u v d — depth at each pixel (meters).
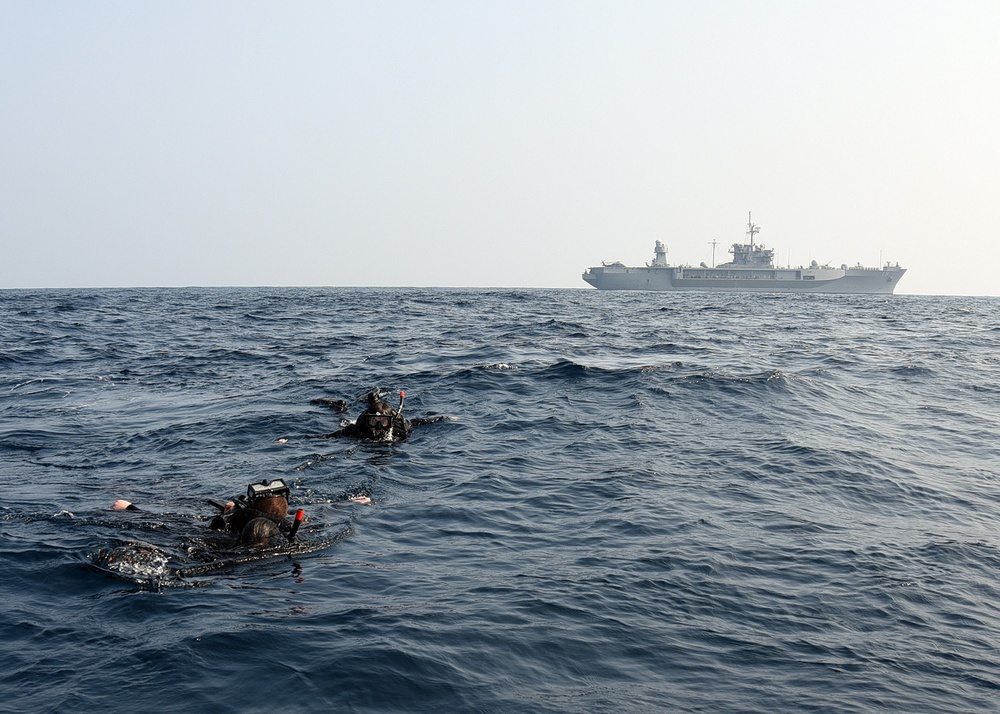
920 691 5.78
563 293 122.00
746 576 7.87
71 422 15.71
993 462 12.73
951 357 27.42
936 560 8.40
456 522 9.49
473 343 30.67
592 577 7.77
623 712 5.41
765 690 5.75
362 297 91.50
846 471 11.88
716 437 14.12
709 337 34.84
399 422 14.32
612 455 12.81
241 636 6.34
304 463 12.20
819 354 27.70
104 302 70.69
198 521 9.45
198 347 30.06
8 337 33.41
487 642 6.34
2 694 5.48
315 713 5.29
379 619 6.72
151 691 5.54
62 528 9.04
